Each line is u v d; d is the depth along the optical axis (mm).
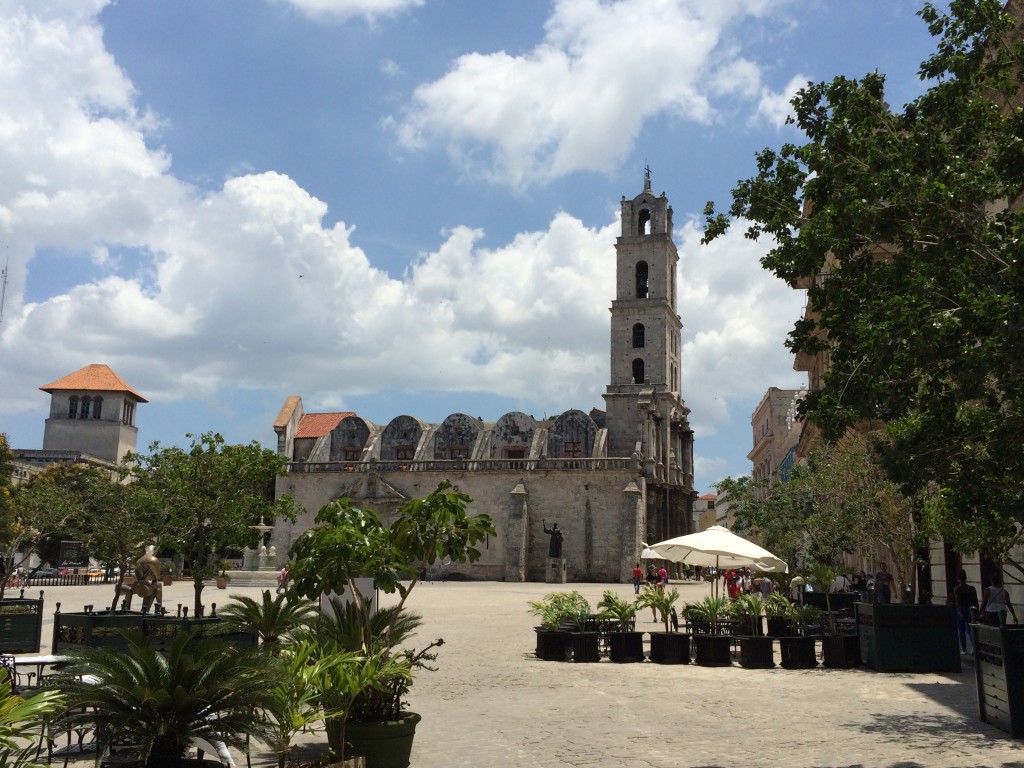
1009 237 10070
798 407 11820
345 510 11141
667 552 29188
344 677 9312
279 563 74375
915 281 10398
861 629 20438
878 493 24047
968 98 11477
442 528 11250
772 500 36750
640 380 78688
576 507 70375
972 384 9531
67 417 110875
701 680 17844
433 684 17156
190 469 24875
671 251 82688
